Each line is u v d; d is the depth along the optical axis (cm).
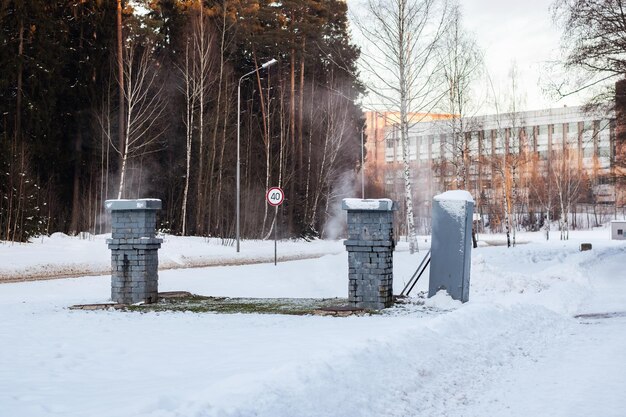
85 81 4716
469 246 1528
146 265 1566
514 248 4284
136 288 1567
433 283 1513
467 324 1092
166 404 543
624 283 2231
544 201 10094
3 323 1212
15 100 4238
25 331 1100
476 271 1900
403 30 3109
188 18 5338
